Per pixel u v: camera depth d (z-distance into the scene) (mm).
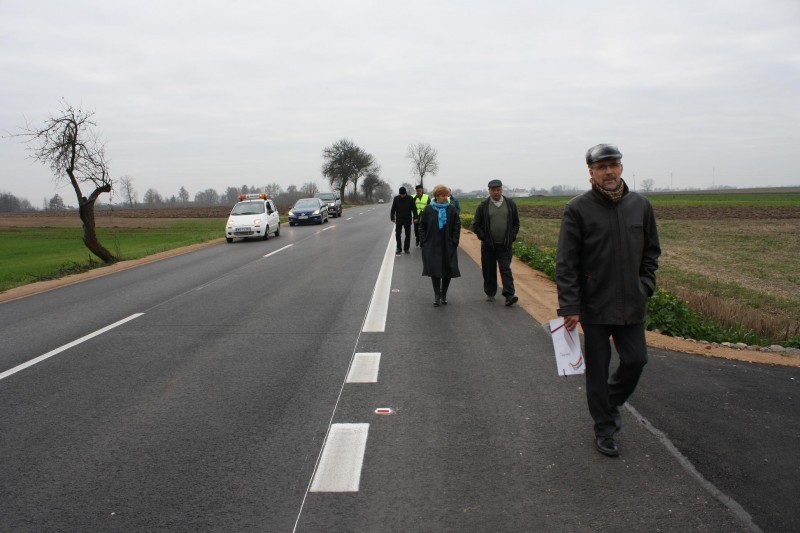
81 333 7660
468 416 4512
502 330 7328
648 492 3328
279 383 5387
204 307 9281
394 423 4398
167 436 4234
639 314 3689
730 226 37312
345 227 29531
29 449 4059
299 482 3521
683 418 4383
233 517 3150
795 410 4527
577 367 3838
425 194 15812
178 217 59344
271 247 19703
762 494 3285
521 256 15039
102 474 3672
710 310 10000
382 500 3297
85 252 25078
